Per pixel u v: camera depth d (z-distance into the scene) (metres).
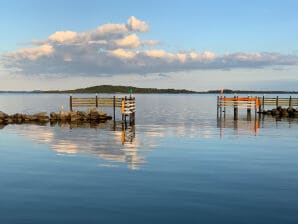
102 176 12.35
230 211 8.86
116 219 8.33
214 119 40.88
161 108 70.00
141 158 15.78
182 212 8.79
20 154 16.84
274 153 17.28
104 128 30.30
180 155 16.61
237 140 22.11
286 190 10.70
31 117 38.62
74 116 39.66
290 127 30.84
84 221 8.20
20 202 9.56
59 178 12.10
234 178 12.16
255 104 45.41
